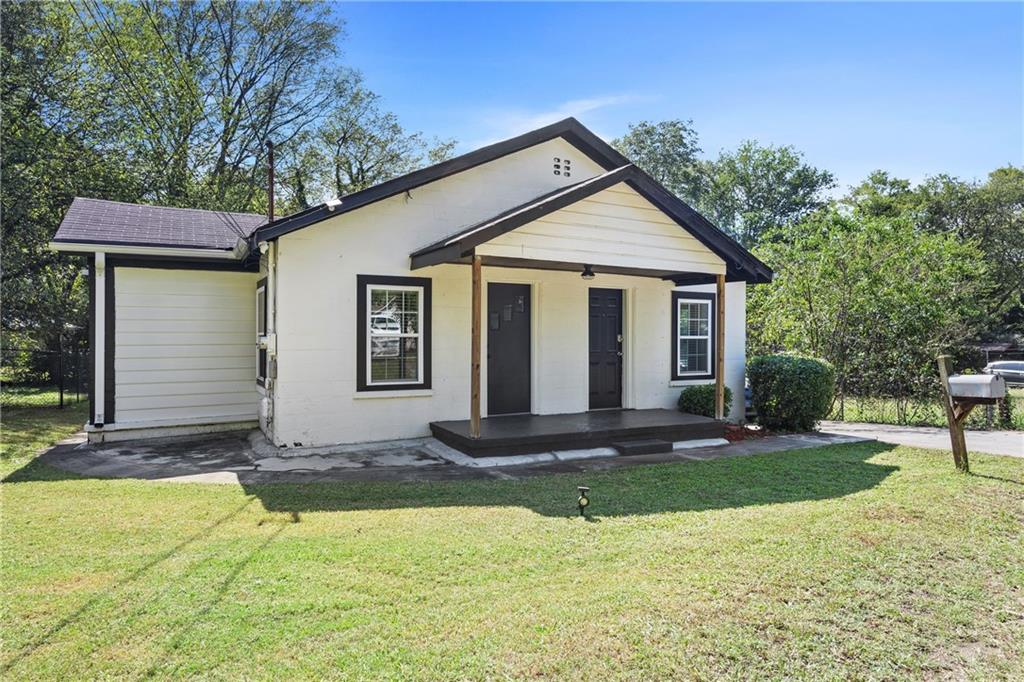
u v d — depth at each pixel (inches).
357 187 1139.3
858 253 534.3
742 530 188.1
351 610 132.6
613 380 424.2
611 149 407.5
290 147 1026.7
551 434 318.3
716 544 175.5
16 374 707.4
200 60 901.8
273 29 974.4
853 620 131.6
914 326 506.3
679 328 446.0
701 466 287.6
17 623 126.3
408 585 146.3
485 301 376.8
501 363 383.6
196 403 394.0
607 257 326.0
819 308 559.5
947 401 281.1
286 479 262.8
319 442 331.0
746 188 1723.7
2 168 565.0
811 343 562.6
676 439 354.9
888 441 366.3
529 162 391.5
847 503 219.9
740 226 1748.3
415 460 304.5
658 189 335.6
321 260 330.0
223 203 871.1
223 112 925.8
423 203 356.8
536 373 389.7
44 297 604.7
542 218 307.9
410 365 355.9
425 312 357.1
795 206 1686.8
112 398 372.8
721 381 375.6
